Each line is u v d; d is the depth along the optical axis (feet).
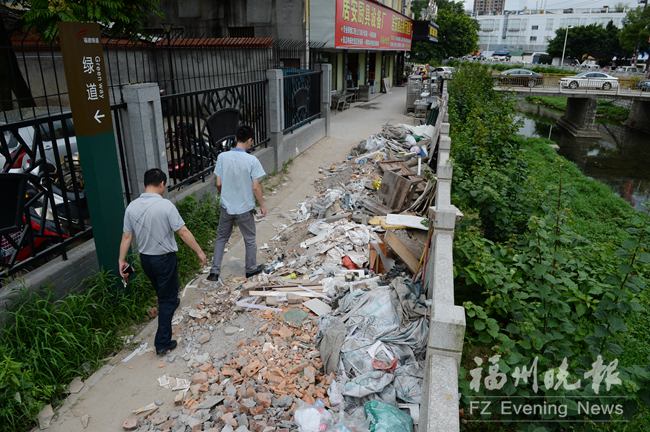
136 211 14.12
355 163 37.32
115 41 36.19
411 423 11.66
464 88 62.90
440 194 19.47
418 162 35.55
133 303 16.94
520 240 20.40
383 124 57.36
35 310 14.23
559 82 130.82
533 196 25.61
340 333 14.38
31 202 15.60
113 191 16.66
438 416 8.95
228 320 16.62
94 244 18.26
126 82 39.09
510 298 16.16
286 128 37.91
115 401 13.10
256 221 26.35
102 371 14.30
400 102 81.82
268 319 16.47
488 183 25.22
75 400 13.12
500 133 36.45
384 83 98.94
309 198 30.30
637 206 59.52
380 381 12.78
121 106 19.66
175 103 23.47
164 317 14.85
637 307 13.29
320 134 46.34
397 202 26.50
